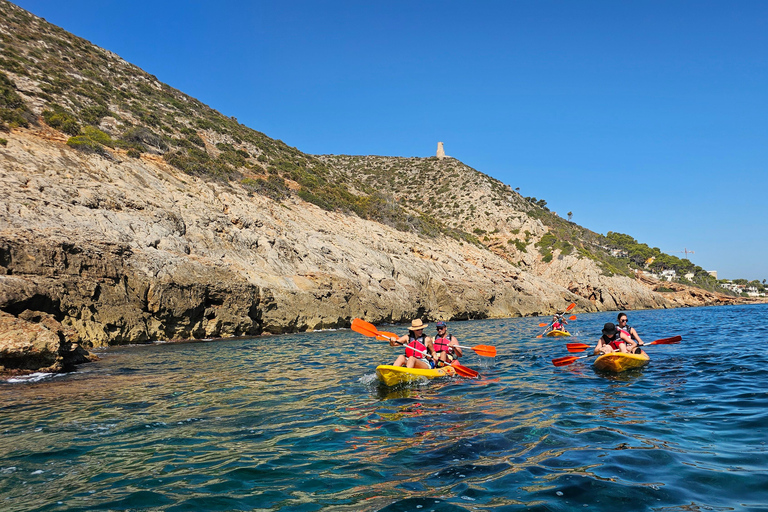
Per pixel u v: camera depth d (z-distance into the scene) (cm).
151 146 3569
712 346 1247
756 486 342
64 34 5078
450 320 3675
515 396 682
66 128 2959
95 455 448
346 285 2875
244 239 2748
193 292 2055
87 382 880
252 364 1127
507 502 330
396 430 517
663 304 6488
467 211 8281
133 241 2100
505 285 4500
